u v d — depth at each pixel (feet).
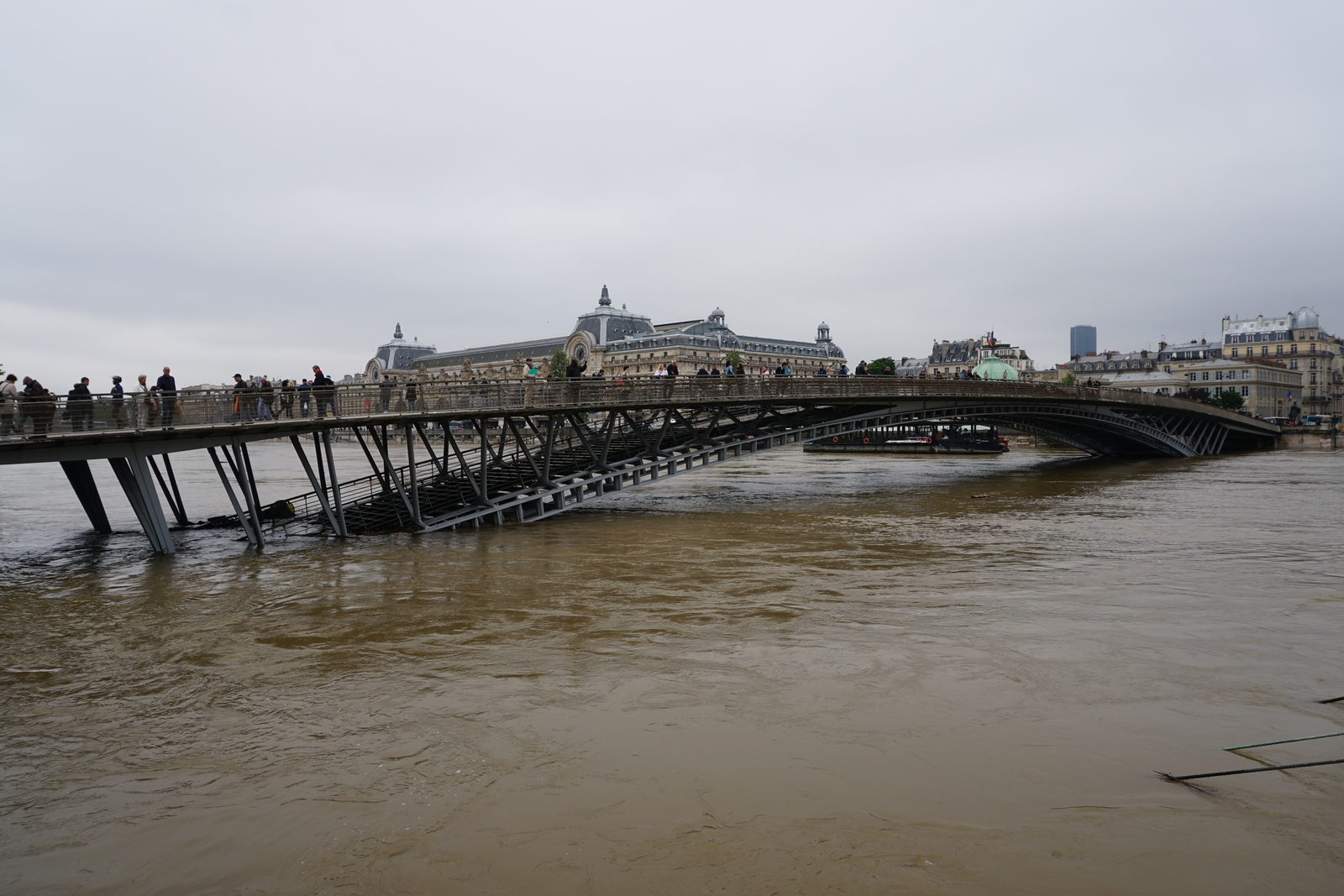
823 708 47.09
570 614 69.05
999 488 186.50
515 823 34.35
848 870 30.55
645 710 46.88
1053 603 72.38
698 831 33.50
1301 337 620.08
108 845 32.99
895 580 82.33
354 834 33.60
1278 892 29.30
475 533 114.32
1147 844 32.32
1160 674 52.95
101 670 55.06
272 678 53.16
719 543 105.70
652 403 136.36
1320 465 252.62
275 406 100.99
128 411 89.35
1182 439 298.56
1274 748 41.42
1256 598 74.08
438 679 52.70
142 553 100.32
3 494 193.36
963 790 36.88
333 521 109.19
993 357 600.80
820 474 236.63
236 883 30.37
